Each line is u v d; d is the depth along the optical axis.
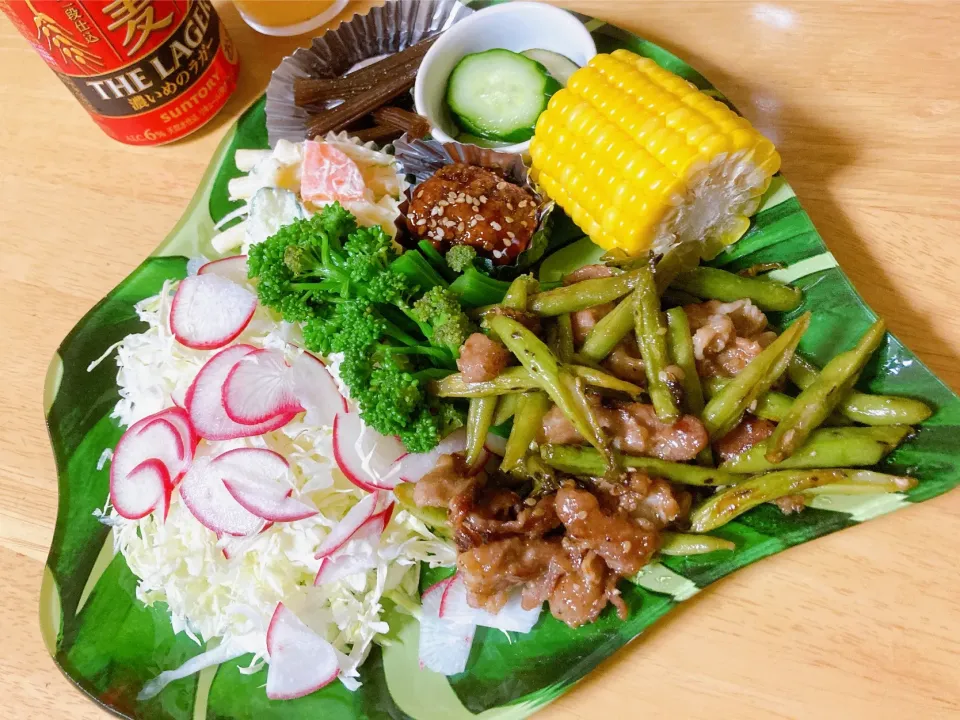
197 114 0.31
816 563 0.22
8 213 0.33
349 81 0.30
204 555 0.25
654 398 0.22
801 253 0.24
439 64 0.29
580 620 0.21
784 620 0.21
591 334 0.23
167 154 0.32
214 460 0.25
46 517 0.27
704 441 0.21
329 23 0.33
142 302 0.29
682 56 0.29
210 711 0.23
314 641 0.23
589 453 0.22
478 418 0.23
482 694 0.22
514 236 0.26
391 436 0.24
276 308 0.24
